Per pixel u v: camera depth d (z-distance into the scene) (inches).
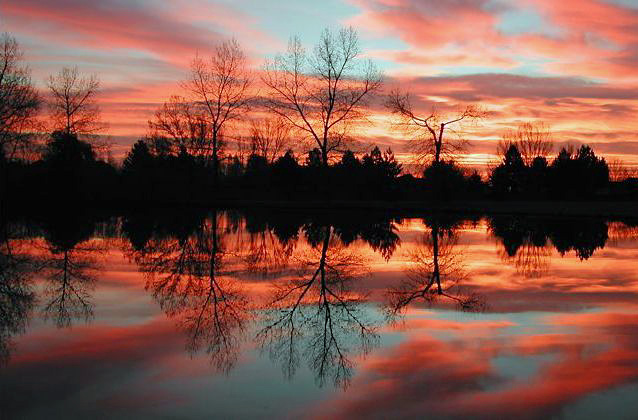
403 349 353.4
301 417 249.4
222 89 2080.5
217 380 295.9
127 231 1219.9
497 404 263.7
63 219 1547.7
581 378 297.4
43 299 505.4
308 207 2032.5
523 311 460.1
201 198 2231.8
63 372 306.3
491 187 2945.4
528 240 1075.9
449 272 679.1
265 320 434.6
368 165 2516.0
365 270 700.0
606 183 3299.7
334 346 362.0
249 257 821.2
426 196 2311.8
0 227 1284.4
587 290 553.0
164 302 498.0
